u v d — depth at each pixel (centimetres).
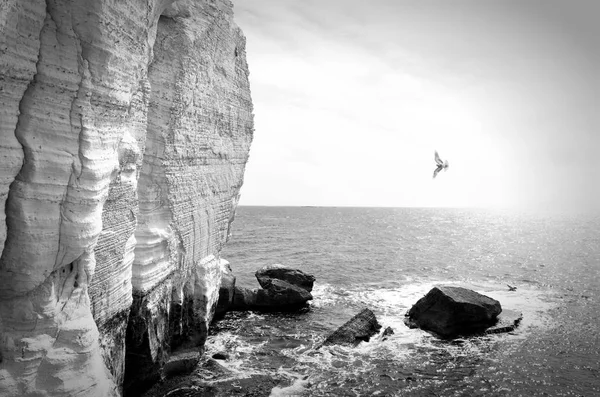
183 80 1472
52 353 875
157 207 1467
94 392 924
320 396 1591
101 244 1096
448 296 2303
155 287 1431
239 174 2191
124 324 1244
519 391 1688
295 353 1994
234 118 2011
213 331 2230
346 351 2030
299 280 3000
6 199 784
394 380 1748
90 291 1057
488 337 2241
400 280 3853
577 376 1825
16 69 748
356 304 2930
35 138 803
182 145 1529
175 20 1450
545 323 2494
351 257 5250
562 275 4128
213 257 1903
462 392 1667
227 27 1820
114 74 955
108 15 880
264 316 2545
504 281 3838
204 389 1545
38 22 782
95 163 912
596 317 2634
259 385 1617
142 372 1387
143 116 1334
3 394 796
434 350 2067
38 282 838
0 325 826
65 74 834
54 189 836
